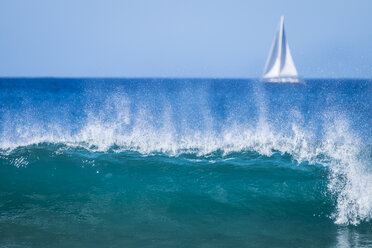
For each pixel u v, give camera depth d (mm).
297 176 6160
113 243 3967
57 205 5043
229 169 6574
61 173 6355
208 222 4562
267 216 4738
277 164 6820
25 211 4820
